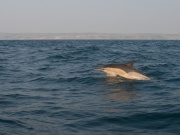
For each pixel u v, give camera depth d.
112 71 16.81
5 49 57.97
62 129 7.92
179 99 11.53
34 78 18.12
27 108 10.35
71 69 22.56
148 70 20.80
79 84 15.72
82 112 9.62
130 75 16.56
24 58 34.00
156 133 7.49
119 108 10.03
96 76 18.02
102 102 11.12
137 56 35.16
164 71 20.39
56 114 9.46
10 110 10.09
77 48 59.16
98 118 8.88
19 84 15.98
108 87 14.48
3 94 13.05
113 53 41.47
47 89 14.38
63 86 15.23
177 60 29.97
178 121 8.40
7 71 21.75
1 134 7.52
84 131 7.77
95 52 43.84
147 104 10.59
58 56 35.44
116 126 8.15
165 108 9.85
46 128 8.02
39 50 53.59
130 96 12.25
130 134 7.47
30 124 8.37
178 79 16.95
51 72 20.94
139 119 8.71
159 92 13.10
